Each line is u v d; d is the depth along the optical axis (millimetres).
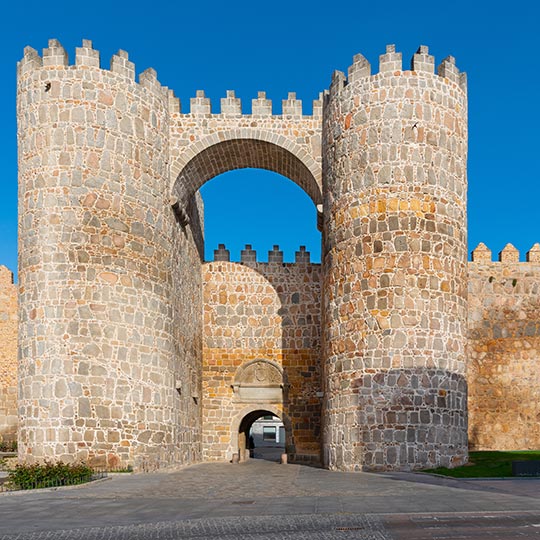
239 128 30203
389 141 25750
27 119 25625
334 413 25922
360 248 25750
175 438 27594
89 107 25453
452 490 17438
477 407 34375
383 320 24953
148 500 16656
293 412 36438
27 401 23984
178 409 28516
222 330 37344
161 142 28047
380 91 26094
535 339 34938
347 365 25562
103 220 25109
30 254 24766
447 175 26031
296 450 36062
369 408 24703
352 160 26391
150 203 26859
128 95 26453
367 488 18406
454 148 26391
